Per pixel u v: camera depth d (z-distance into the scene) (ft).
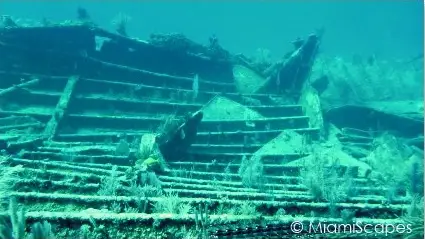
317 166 23.72
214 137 36.17
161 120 38.24
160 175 22.89
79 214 14.30
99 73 42.45
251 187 22.49
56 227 13.57
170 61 48.75
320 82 56.75
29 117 33.68
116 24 50.78
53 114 33.47
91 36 42.11
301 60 50.39
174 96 44.24
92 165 23.38
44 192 17.21
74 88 37.68
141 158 24.64
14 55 39.22
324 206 18.21
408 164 29.19
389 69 85.61
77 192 17.81
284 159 31.32
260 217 15.74
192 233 14.37
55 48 40.93
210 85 49.67
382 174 28.94
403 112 51.19
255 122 39.47
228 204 17.51
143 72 45.03
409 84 76.69
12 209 12.62
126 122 37.27
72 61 41.19
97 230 13.84
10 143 25.14
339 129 45.65
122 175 21.25
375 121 47.34
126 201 16.42
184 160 30.55
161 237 14.06
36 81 37.91
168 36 47.83
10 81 38.45
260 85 50.85
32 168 20.58
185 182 21.91
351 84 67.26
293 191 21.72
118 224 14.32
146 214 15.05
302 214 17.70
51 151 26.68
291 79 51.01
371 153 33.53
